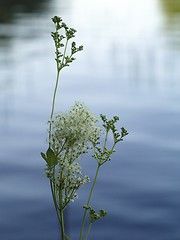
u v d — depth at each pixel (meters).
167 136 18.30
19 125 19.69
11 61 31.72
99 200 13.16
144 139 18.03
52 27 42.34
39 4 57.91
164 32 41.19
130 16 53.41
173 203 12.84
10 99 23.41
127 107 22.25
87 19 51.12
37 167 15.38
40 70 29.72
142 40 38.38
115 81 27.06
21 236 10.94
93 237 11.09
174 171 15.20
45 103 23.02
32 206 12.73
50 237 10.90
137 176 14.69
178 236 11.07
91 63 31.69
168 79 26.66
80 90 25.28
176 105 22.28
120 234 11.23
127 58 32.41
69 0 64.69
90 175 14.63
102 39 40.09
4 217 11.94
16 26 43.25
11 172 15.02
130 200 13.08
